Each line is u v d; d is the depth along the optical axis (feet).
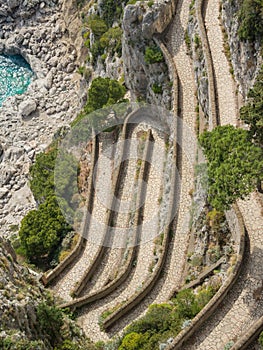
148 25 193.88
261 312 128.88
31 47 293.84
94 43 245.65
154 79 196.75
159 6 194.59
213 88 171.94
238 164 125.59
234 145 130.72
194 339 127.54
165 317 136.67
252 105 131.75
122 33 211.00
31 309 133.90
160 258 154.10
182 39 198.08
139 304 149.89
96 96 204.13
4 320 123.24
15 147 249.34
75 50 286.05
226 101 171.42
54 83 277.03
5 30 304.50
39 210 183.21
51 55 289.53
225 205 130.21
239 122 165.17
